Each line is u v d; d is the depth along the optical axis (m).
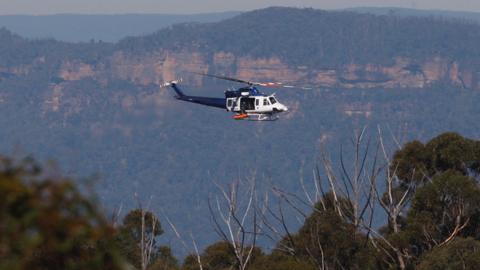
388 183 126.75
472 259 113.62
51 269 18.02
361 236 126.12
